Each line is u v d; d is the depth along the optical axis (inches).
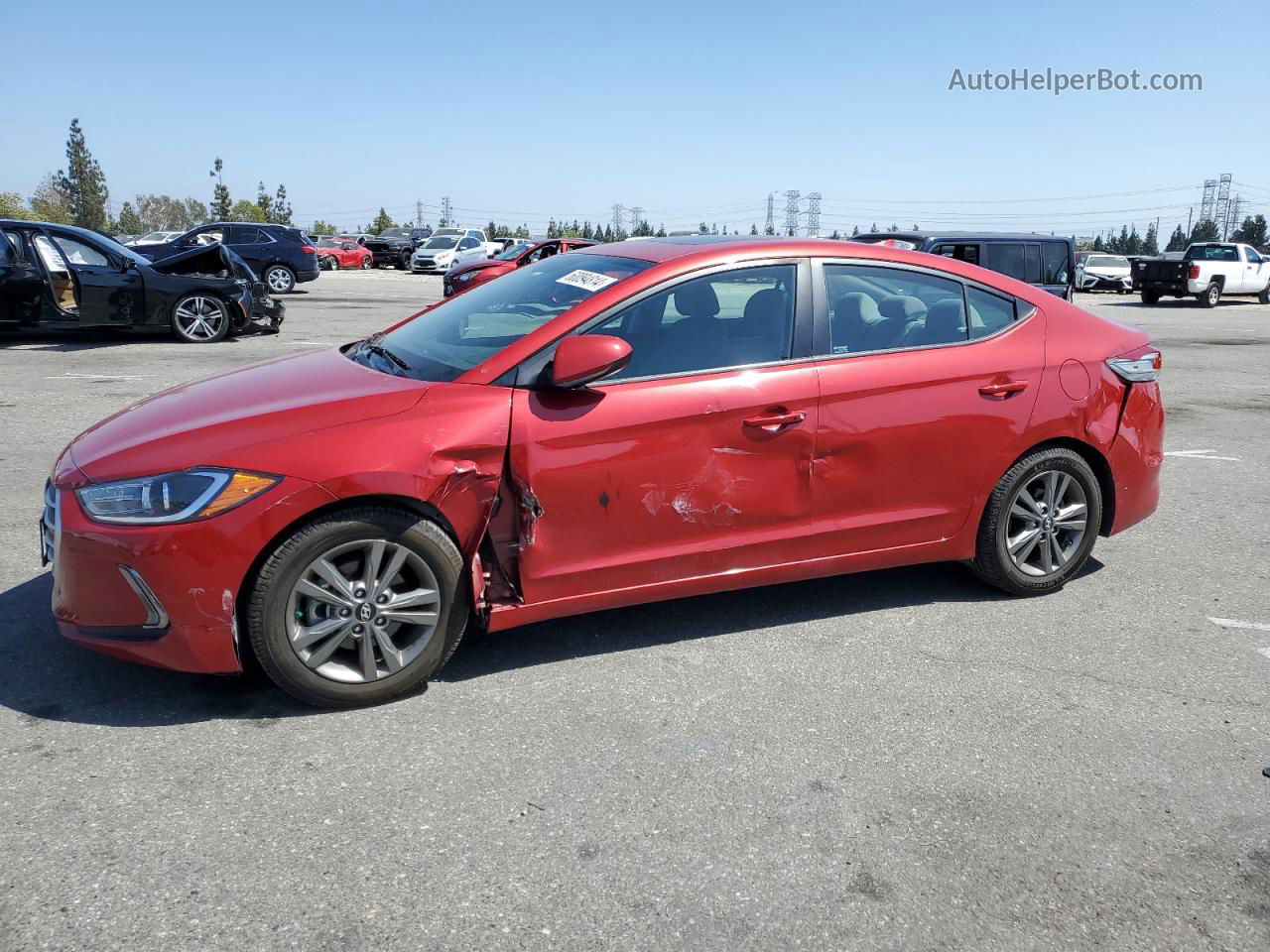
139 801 107.1
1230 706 137.0
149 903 91.2
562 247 800.9
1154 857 103.4
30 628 149.6
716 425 142.1
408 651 131.0
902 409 154.6
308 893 93.4
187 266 511.2
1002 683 141.9
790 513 150.3
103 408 319.0
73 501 121.3
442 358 143.9
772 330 149.1
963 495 163.0
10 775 111.1
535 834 103.8
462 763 117.0
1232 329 770.8
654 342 142.5
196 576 118.1
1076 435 169.2
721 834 104.8
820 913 93.4
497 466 130.8
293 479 119.8
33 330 529.0
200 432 124.0
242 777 112.3
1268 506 240.7
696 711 131.3
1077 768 120.2
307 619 125.6
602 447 135.7
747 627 159.5
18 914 89.0
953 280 165.0
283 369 153.3
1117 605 173.0
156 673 136.9
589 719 128.3
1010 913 94.3
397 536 126.1
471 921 90.7
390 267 1684.3
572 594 139.8
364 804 108.0
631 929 90.4
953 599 173.8
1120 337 177.3
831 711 132.3
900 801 112.0
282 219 3922.2
